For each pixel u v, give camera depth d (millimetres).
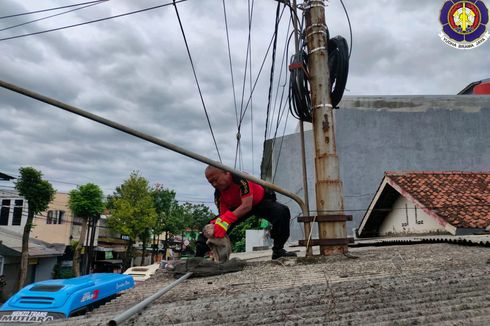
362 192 16641
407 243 8172
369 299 2523
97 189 28891
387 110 17172
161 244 53781
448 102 17188
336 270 4051
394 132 17000
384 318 2076
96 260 37469
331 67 5910
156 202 42688
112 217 34750
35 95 3805
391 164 16750
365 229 15328
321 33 5688
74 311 5469
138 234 36562
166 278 4617
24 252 22781
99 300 6262
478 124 17000
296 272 4109
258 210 5156
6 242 26203
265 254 9078
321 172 5285
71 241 33656
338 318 2141
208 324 2232
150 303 2908
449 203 11195
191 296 3318
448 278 3051
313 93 5570
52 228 33250
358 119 17172
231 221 4801
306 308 2424
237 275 4277
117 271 38781
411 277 3189
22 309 5324
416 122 17078
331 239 5051
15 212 31156
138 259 46156
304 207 5148
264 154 19031
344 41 5863
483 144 16812
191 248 57594
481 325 1823
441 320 1980
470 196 11750
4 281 23250
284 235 5242
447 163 16703
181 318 2416
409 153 16812
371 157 16875
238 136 10336
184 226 47688
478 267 3643
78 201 28047
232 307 2607
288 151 18250
